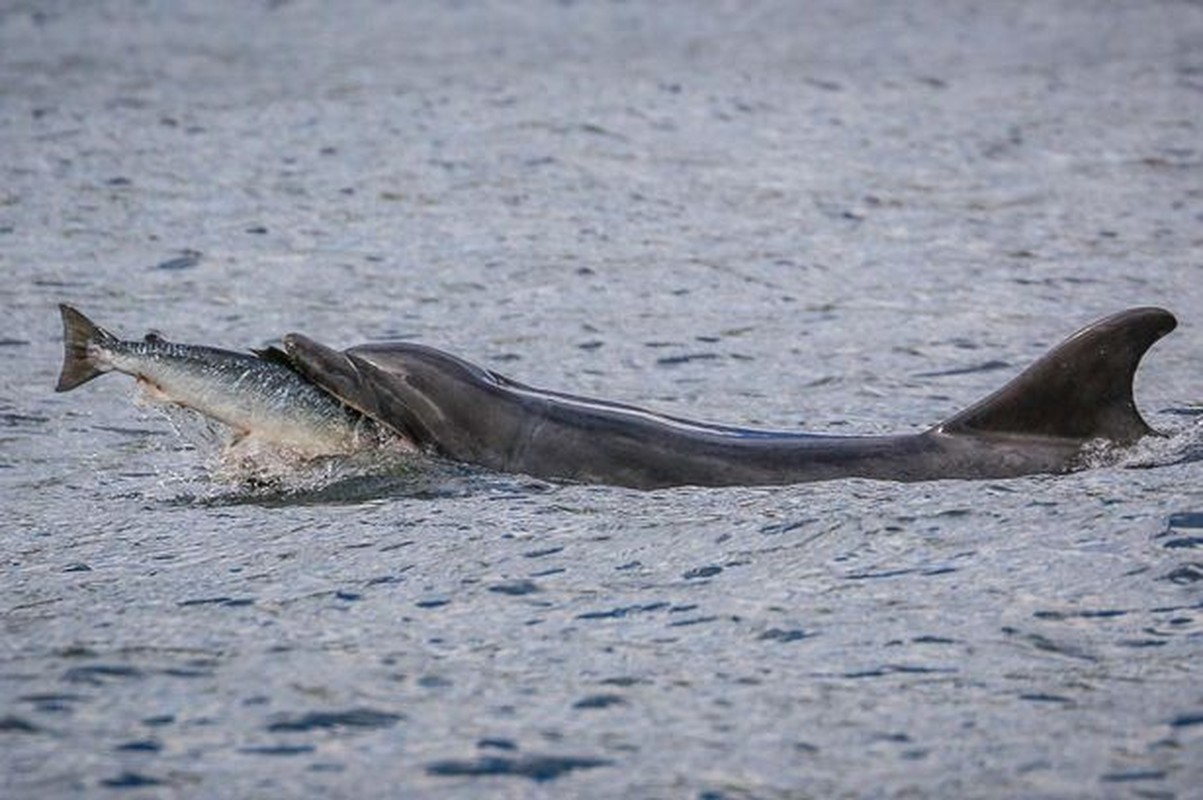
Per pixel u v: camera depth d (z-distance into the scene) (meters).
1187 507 39.09
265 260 68.56
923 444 42.00
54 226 72.56
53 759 29.97
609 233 72.94
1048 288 65.50
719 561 37.66
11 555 39.53
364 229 73.06
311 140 87.88
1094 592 35.59
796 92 101.25
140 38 119.81
